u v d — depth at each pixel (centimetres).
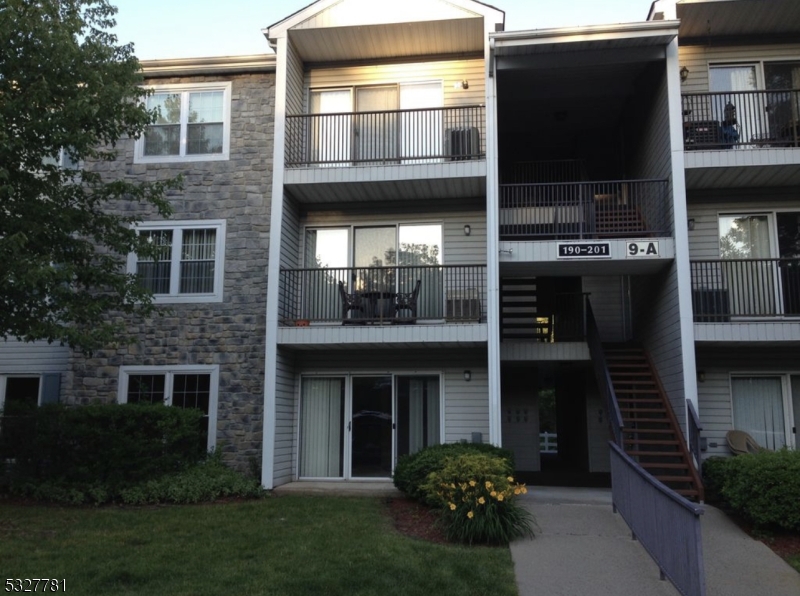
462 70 1314
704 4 1156
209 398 1224
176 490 1024
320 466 1246
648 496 706
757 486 820
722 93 1133
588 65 1182
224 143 1293
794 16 1195
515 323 1426
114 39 1012
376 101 1330
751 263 1178
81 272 962
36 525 850
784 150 1099
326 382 1275
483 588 620
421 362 1252
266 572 647
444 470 845
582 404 1516
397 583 620
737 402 1198
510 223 1302
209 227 1271
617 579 659
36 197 937
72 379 1256
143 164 1300
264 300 1238
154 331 1254
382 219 1295
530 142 1573
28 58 894
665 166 1163
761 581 672
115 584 616
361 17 1230
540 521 867
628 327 1429
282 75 1239
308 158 1257
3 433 1103
